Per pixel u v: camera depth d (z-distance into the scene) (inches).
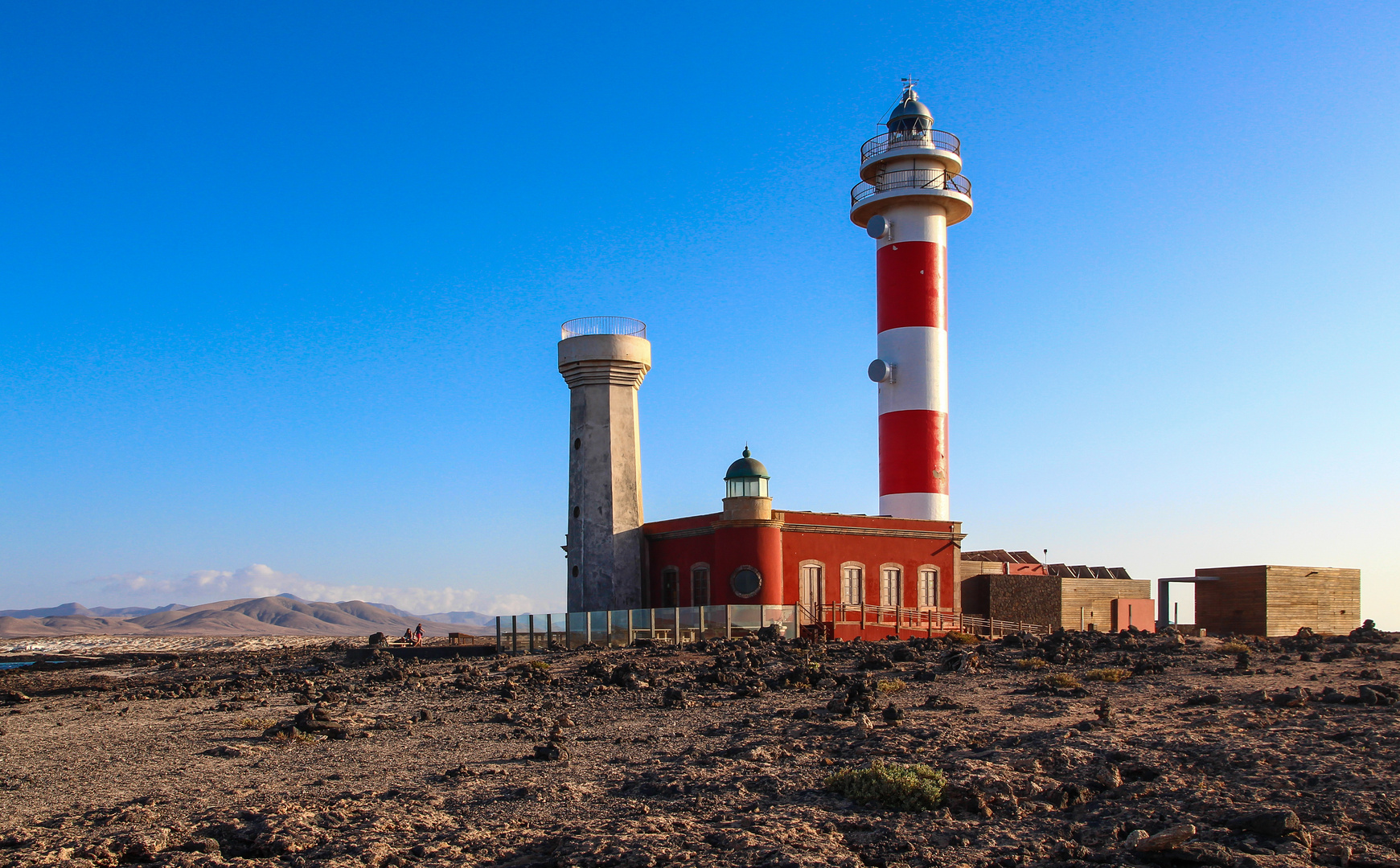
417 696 1049.5
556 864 430.9
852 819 486.0
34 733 868.0
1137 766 556.7
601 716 853.2
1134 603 2118.6
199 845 465.1
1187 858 415.8
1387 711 697.0
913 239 2203.5
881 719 767.1
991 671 1068.5
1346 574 2000.5
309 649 2573.8
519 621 1808.6
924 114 2262.6
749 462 1833.2
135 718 956.0
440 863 437.4
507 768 629.0
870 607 1889.8
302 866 433.7
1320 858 416.2
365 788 584.4
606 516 1987.0
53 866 434.6
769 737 703.7
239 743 759.7
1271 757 563.2
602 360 2021.4
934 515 2121.1
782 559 1803.6
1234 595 1963.6
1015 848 442.3
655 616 1669.5
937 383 2164.1
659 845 445.7
